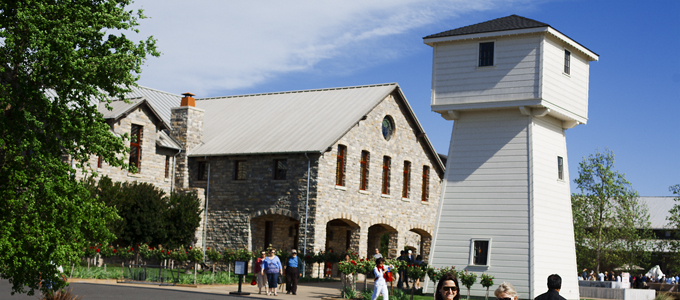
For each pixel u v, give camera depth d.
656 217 75.56
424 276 30.09
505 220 30.95
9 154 16.42
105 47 17.41
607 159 51.94
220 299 24.48
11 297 21.89
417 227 47.19
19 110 16.67
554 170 32.66
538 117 31.84
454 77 32.72
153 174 40.44
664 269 66.31
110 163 18.00
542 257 30.52
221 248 40.88
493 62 31.80
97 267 33.22
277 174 40.03
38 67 16.11
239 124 45.09
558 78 31.92
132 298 22.92
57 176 16.55
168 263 37.00
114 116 37.47
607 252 51.47
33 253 16.34
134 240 36.06
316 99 46.00
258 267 28.48
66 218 16.59
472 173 32.28
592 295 38.59
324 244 38.62
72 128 16.80
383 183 44.50
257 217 40.31
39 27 16.31
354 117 41.22
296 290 29.44
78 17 16.88
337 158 40.41
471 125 32.78
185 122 42.28
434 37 33.16
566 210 33.09
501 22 32.91
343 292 27.97
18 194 16.19
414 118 46.72
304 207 38.44
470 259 31.27
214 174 41.84
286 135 41.22
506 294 9.78
